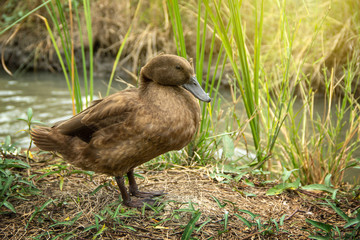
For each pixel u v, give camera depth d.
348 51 5.56
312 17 5.64
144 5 7.39
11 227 2.54
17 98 6.01
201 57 3.43
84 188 3.04
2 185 2.88
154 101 2.48
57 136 2.64
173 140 2.50
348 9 5.71
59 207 2.76
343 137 4.23
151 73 2.56
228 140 3.49
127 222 2.62
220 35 3.22
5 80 7.12
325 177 3.30
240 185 3.18
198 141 3.58
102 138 2.49
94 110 2.55
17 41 8.12
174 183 3.18
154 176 3.29
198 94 2.57
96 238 2.46
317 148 3.54
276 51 5.69
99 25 7.54
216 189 3.08
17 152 3.59
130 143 2.46
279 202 2.92
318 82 5.48
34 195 2.91
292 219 2.70
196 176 3.30
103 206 2.80
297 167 3.55
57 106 5.62
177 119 2.47
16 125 4.99
